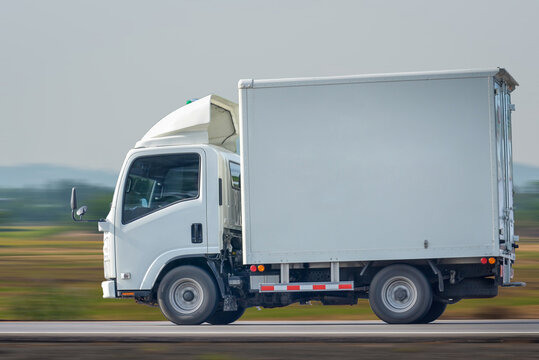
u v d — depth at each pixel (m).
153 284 22.14
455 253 20.83
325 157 21.33
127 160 22.62
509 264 21.81
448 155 20.94
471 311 30.62
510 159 22.61
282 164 21.45
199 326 21.53
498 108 21.16
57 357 14.28
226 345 15.51
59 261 87.31
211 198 22.08
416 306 21.02
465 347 14.77
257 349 14.82
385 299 21.25
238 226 23.64
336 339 15.89
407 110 21.09
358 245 21.16
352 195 21.20
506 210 21.61
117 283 22.33
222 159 22.66
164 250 22.19
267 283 21.81
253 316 31.22
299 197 21.39
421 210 20.95
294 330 19.14
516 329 18.55
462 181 20.89
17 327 22.62
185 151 22.38
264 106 21.53
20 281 52.41
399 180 21.05
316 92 21.39
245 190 21.52
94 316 32.06
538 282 52.59
